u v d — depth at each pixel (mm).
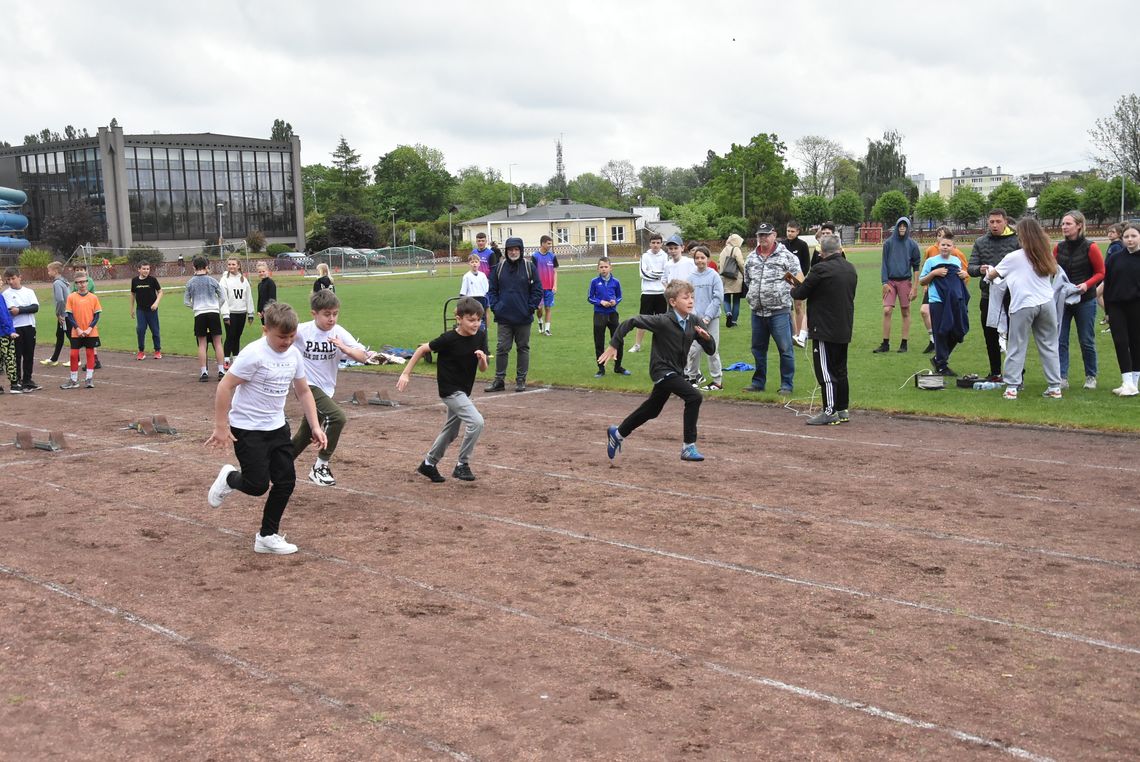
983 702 4426
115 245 81500
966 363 15281
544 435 10836
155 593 5996
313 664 4922
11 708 4496
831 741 4086
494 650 5066
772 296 12852
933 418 11258
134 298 19594
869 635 5203
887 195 110875
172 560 6645
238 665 4922
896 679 4672
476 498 8180
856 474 8758
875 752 3992
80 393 15062
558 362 16922
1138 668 4762
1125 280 11586
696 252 13531
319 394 8469
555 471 9102
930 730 4172
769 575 6160
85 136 85062
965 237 85250
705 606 5648
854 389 13117
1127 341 11773
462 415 8508
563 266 66500
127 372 17656
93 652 5117
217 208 87688
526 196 151500
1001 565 6277
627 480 8703
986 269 12469
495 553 6691
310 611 5656
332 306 8266
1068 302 12188
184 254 83125
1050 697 4469
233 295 17188
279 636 5289
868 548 6668
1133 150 71375
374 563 6516
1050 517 7316
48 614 5668
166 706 4484
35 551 6879
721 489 8328
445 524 7418
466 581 6133
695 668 4820
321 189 122188
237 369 6469
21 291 15445
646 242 87875
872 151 141250
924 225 113688
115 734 4227
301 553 6766
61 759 4020
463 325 8391
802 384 13875
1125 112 71438
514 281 13906
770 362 16203
